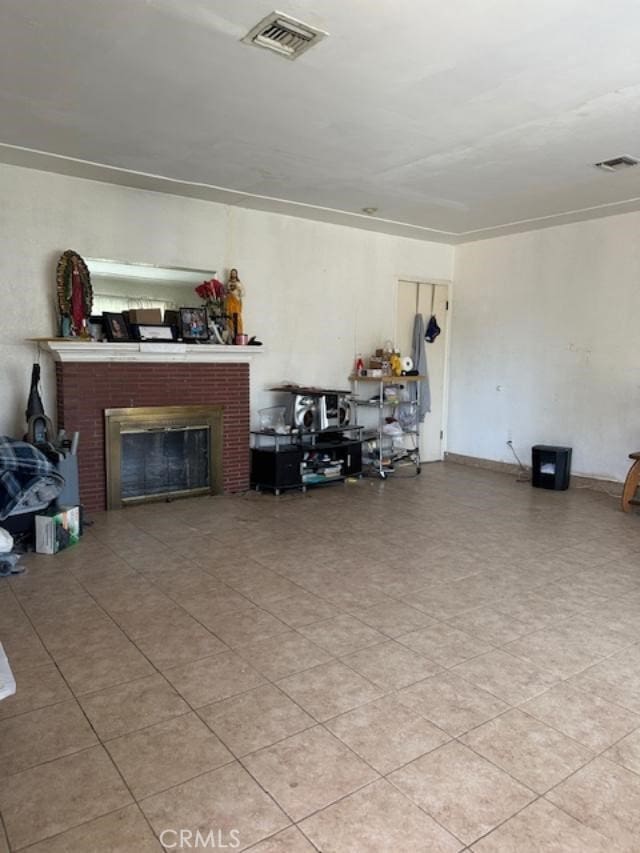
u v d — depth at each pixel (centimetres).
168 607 314
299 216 597
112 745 205
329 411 593
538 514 510
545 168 441
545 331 643
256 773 192
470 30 257
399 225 627
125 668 255
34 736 209
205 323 534
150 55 283
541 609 319
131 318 503
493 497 569
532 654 271
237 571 367
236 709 227
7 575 354
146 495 521
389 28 256
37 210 463
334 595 333
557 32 257
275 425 599
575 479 622
